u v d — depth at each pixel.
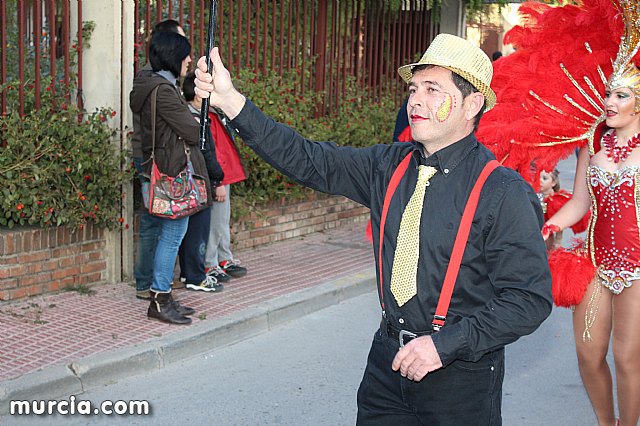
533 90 4.49
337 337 6.50
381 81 10.95
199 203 6.11
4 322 5.97
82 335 5.79
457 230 2.78
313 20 9.73
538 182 4.70
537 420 5.09
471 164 2.85
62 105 6.73
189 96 6.79
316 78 9.95
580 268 4.31
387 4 10.81
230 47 8.51
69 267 6.81
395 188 2.95
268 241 9.10
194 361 5.81
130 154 6.99
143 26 8.09
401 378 2.92
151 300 6.20
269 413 5.01
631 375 4.24
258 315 6.51
